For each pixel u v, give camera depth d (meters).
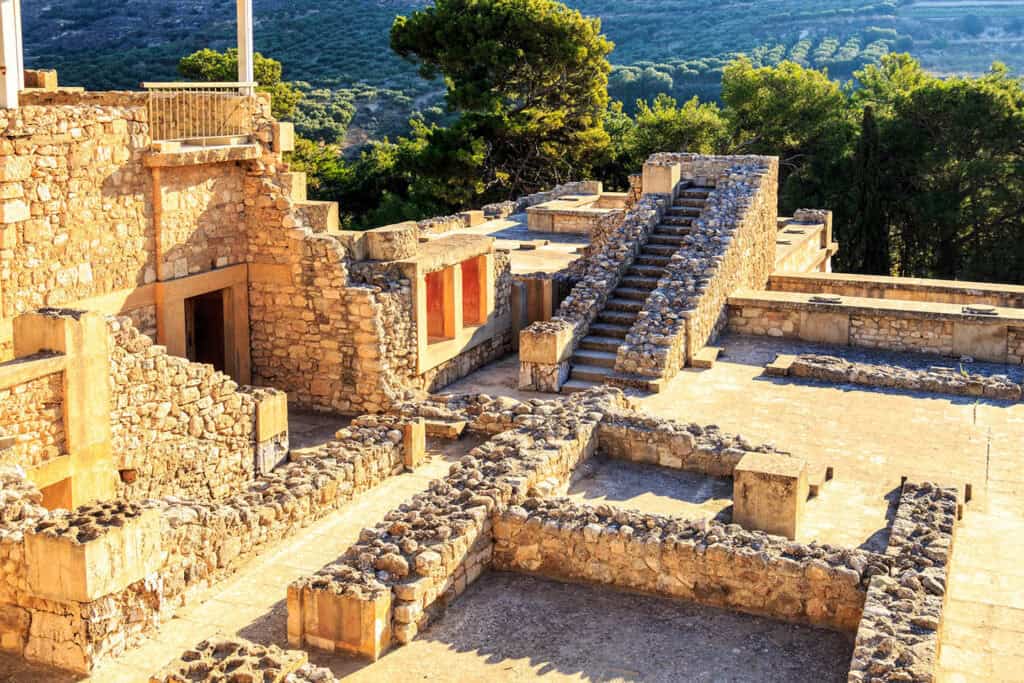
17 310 15.45
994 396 20.11
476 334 22.14
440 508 13.24
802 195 50.97
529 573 13.24
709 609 12.38
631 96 86.75
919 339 22.88
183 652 10.48
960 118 46.88
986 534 14.41
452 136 48.19
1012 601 12.61
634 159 55.84
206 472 16.27
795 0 118.06
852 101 59.66
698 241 23.97
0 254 15.12
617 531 12.77
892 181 49.00
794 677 11.01
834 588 11.84
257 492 14.30
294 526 14.31
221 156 18.61
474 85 48.16
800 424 18.75
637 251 24.22
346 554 12.38
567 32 48.78
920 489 14.58
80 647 10.94
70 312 14.20
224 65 56.97
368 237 20.05
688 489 15.61
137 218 17.55
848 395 20.28
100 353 14.33
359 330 19.27
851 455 17.28
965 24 108.31
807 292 27.36
